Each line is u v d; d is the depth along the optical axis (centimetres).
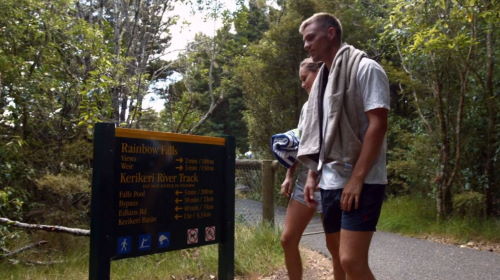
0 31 560
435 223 655
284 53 1011
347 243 228
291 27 990
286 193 322
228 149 345
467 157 671
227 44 1116
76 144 593
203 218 325
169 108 844
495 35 638
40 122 593
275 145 321
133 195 277
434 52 609
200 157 325
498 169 648
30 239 527
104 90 590
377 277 419
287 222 315
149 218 286
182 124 827
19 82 561
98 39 626
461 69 620
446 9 586
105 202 259
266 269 443
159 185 294
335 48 256
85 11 845
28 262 473
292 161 318
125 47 839
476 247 557
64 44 630
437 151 686
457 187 667
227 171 343
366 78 230
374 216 229
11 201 492
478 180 656
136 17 854
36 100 575
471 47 593
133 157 278
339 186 241
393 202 808
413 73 696
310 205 279
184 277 426
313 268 456
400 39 688
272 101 1043
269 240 512
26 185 569
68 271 453
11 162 539
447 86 659
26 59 597
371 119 226
